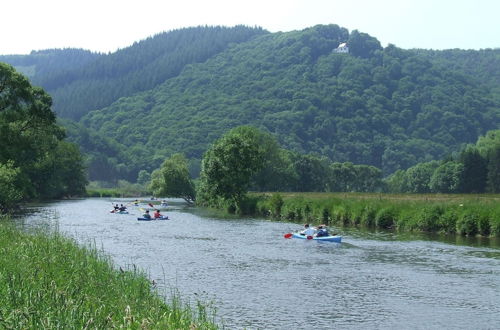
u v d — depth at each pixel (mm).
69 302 12039
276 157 125500
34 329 10695
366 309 20984
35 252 19203
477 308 21219
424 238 43188
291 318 19625
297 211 64500
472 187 137375
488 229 43875
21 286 13797
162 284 24578
